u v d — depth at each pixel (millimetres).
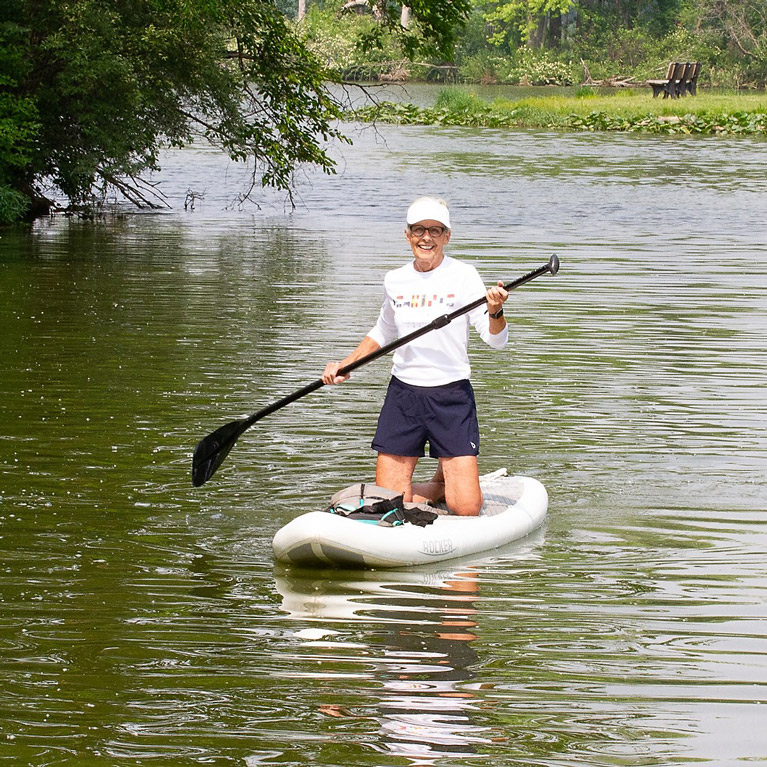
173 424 24094
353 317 36219
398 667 13656
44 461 21500
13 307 36906
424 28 64375
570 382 28234
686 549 17750
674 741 11984
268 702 12766
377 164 92000
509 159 97250
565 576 16688
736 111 136250
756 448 23016
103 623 14836
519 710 12594
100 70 57219
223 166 90625
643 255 49469
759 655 14039
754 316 36750
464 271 18969
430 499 19797
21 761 11539
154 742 11938
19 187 62438
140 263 46969
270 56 63188
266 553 17516
